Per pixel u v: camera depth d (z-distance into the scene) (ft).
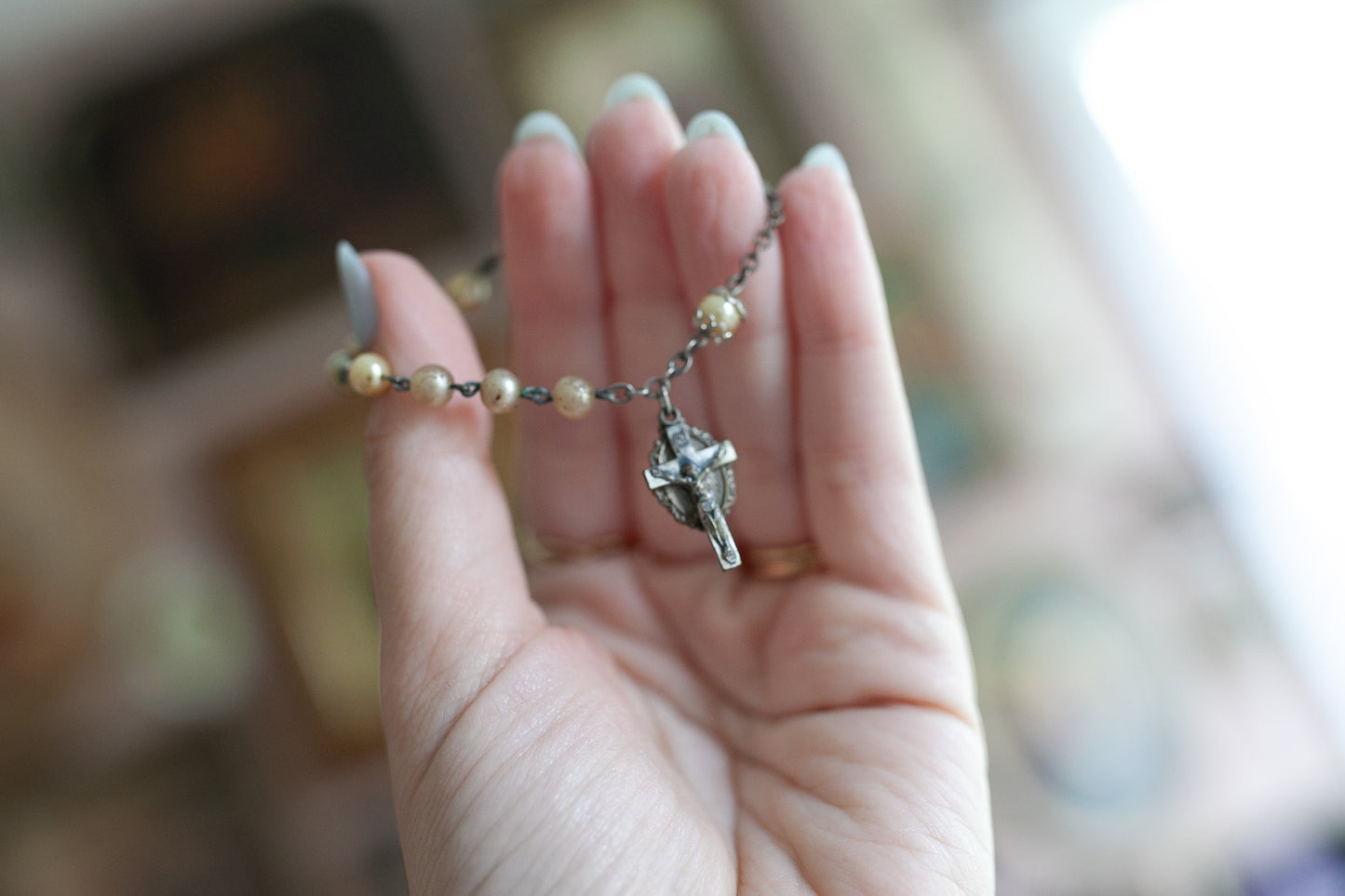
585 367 0.69
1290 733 1.01
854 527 0.64
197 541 1.05
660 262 0.67
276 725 1.02
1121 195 1.10
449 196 1.09
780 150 1.09
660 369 0.68
